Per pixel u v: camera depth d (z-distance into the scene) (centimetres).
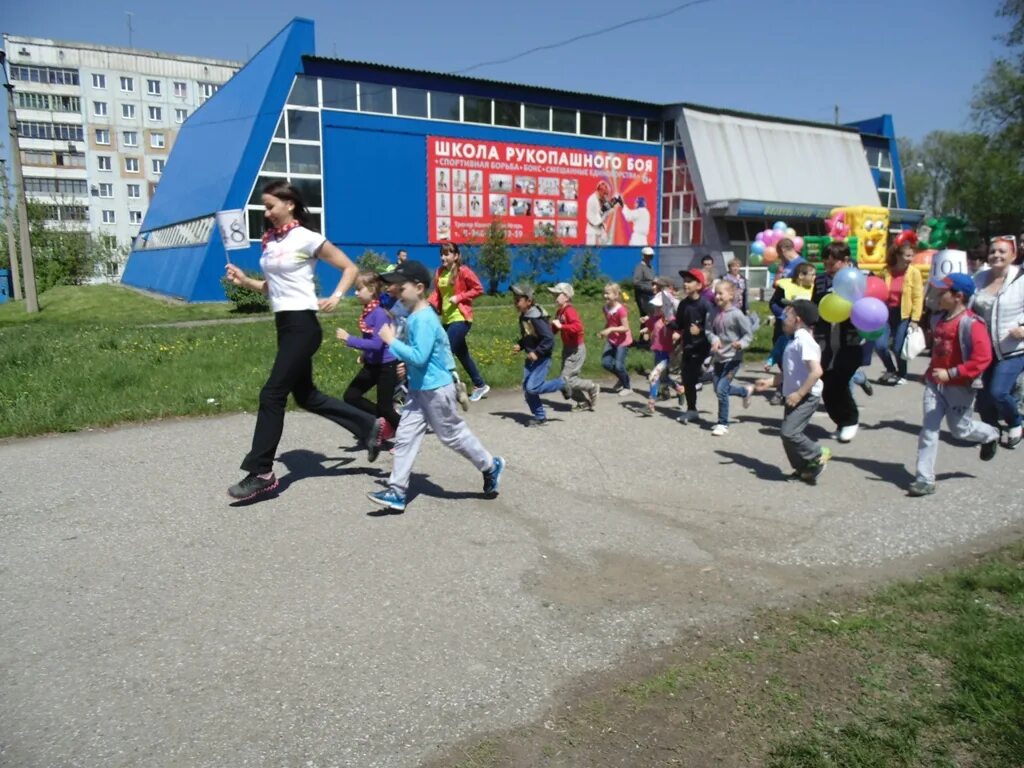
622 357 989
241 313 2166
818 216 3409
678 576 441
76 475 612
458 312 897
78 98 8375
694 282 802
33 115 8212
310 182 2589
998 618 382
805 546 488
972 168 4544
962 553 481
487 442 738
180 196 3256
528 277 3016
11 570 437
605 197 3269
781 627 380
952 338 573
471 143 2895
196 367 1041
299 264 540
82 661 343
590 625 381
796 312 609
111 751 283
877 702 313
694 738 294
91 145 8462
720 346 769
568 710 312
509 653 354
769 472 652
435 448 709
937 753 281
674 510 554
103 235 5853
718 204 3177
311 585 420
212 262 2473
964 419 590
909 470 661
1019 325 665
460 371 1054
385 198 2736
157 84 8694
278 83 2500
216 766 276
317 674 335
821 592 423
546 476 630
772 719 304
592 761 281
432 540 486
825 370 734
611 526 518
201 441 716
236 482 595
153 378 955
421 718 306
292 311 542
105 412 791
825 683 329
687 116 3278
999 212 4512
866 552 480
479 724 303
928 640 359
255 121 2475
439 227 2861
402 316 643
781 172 3503
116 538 484
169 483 593
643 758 283
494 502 562
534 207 3080
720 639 369
